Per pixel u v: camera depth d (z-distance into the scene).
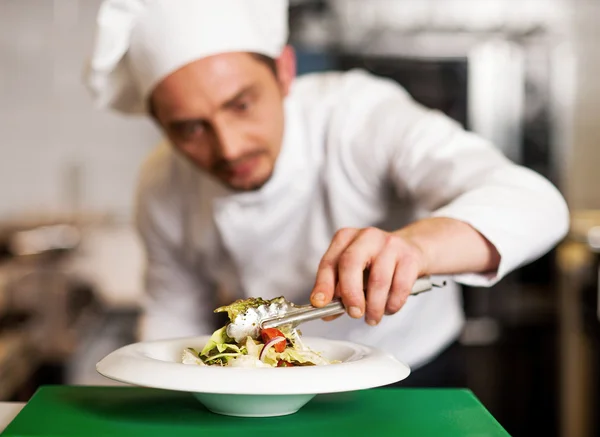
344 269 0.80
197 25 1.16
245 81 1.18
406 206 1.39
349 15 2.81
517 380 2.64
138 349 0.83
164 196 1.57
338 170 1.38
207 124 1.21
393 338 1.49
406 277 0.81
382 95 1.41
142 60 1.22
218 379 0.70
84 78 1.37
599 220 2.90
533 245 0.96
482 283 0.95
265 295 1.53
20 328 2.32
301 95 1.45
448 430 0.76
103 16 1.21
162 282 1.68
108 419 0.79
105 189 3.55
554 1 2.79
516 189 1.02
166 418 0.79
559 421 2.62
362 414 0.82
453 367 2.62
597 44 3.35
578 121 3.39
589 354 2.55
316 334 1.49
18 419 0.79
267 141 1.23
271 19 1.24
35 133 3.52
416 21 2.83
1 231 2.85
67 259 2.80
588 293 2.46
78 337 2.51
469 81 2.68
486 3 2.80
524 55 2.70
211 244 1.54
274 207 1.43
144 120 3.53
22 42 3.48
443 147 1.20
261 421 0.79
